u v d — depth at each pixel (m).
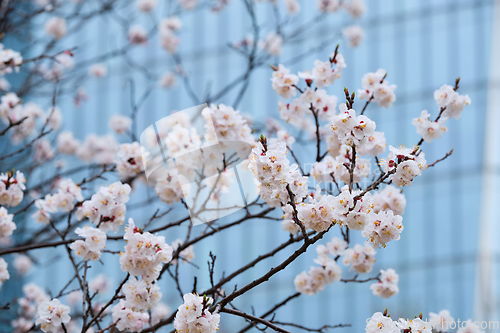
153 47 12.24
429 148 11.34
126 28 7.08
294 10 7.01
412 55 11.55
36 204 3.34
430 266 10.92
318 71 3.20
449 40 11.50
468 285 10.71
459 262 10.84
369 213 2.35
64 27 6.64
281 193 2.41
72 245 2.89
